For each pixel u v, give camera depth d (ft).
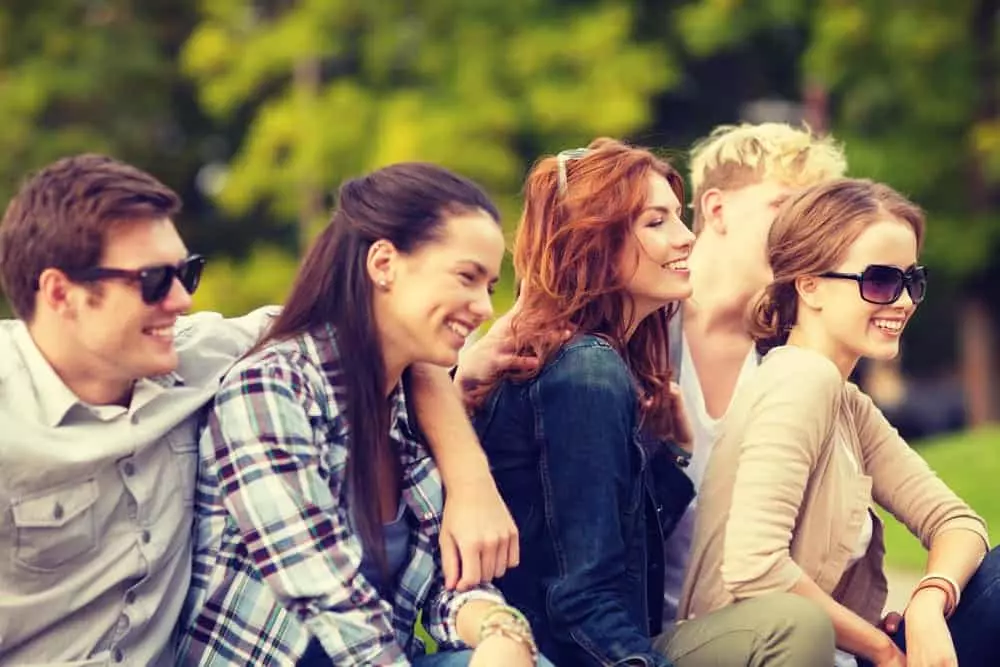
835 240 20.42
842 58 110.73
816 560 19.90
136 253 16.87
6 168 122.62
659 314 20.79
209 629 17.70
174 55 135.85
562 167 19.99
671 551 21.61
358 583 17.19
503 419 19.48
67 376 17.22
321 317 17.93
